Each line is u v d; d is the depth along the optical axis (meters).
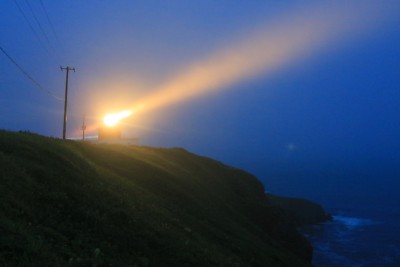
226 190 46.00
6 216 11.32
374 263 67.62
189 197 28.52
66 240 11.80
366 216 128.25
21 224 11.13
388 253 75.19
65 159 20.05
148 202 21.22
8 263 8.94
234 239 23.84
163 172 32.66
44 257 9.89
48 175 16.22
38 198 13.76
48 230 11.70
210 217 26.72
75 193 15.76
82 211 14.31
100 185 18.95
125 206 17.48
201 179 44.03
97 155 29.30
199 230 21.62
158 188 27.61
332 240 86.69
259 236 32.78
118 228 14.52
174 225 19.19
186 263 14.44
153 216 18.56
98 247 12.48
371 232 97.94
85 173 20.14
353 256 72.12
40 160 18.23
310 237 89.25
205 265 15.05
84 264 10.63
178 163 47.31
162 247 14.86
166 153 49.94
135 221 15.93
